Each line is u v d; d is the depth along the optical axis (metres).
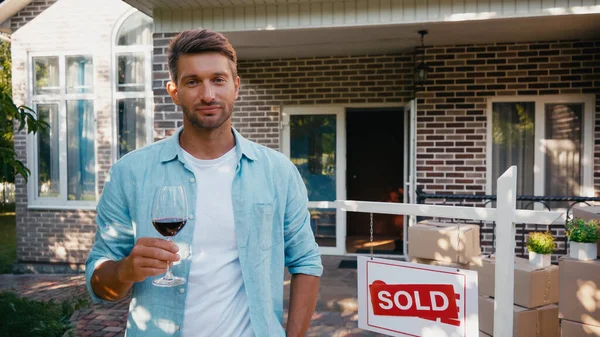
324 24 4.57
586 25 4.99
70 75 7.26
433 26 4.99
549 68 5.89
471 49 6.01
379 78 6.57
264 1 4.55
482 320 3.32
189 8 4.77
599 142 5.88
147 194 1.52
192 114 1.51
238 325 1.51
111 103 7.12
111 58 7.11
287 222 1.71
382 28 5.04
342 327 4.40
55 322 3.20
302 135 6.97
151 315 1.48
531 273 3.14
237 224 1.53
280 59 6.80
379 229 8.85
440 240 3.53
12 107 3.69
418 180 6.17
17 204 7.33
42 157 7.37
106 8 7.08
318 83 6.73
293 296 1.71
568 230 3.03
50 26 7.19
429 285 2.55
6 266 7.50
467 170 6.07
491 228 5.95
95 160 7.17
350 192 8.92
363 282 2.78
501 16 4.31
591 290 2.86
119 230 1.52
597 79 5.81
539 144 6.04
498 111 6.12
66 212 7.23
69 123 7.29
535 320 3.17
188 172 1.55
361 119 8.88
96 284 1.41
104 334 4.43
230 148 1.62
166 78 4.88
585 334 2.88
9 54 13.36
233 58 1.57
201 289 1.49
